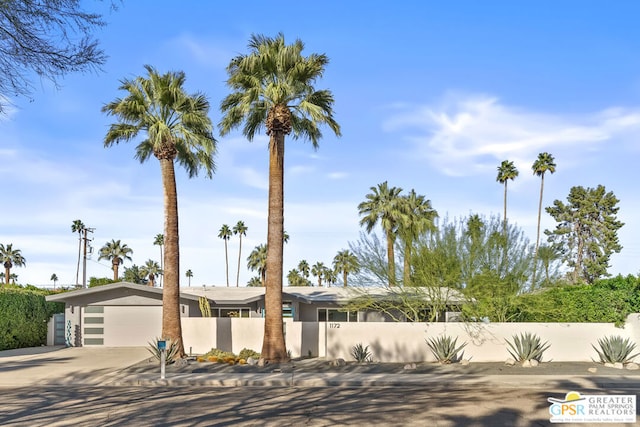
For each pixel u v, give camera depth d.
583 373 20.77
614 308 24.75
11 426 12.14
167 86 25.47
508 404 14.62
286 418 12.80
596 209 66.44
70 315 32.00
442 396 16.12
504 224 26.81
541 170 59.41
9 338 29.98
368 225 47.66
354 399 15.63
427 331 24.62
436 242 27.17
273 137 23.78
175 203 25.22
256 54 24.36
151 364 23.20
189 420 12.63
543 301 25.61
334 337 24.70
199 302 32.03
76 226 83.62
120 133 25.34
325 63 24.50
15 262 95.12
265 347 23.36
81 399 15.88
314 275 107.38
